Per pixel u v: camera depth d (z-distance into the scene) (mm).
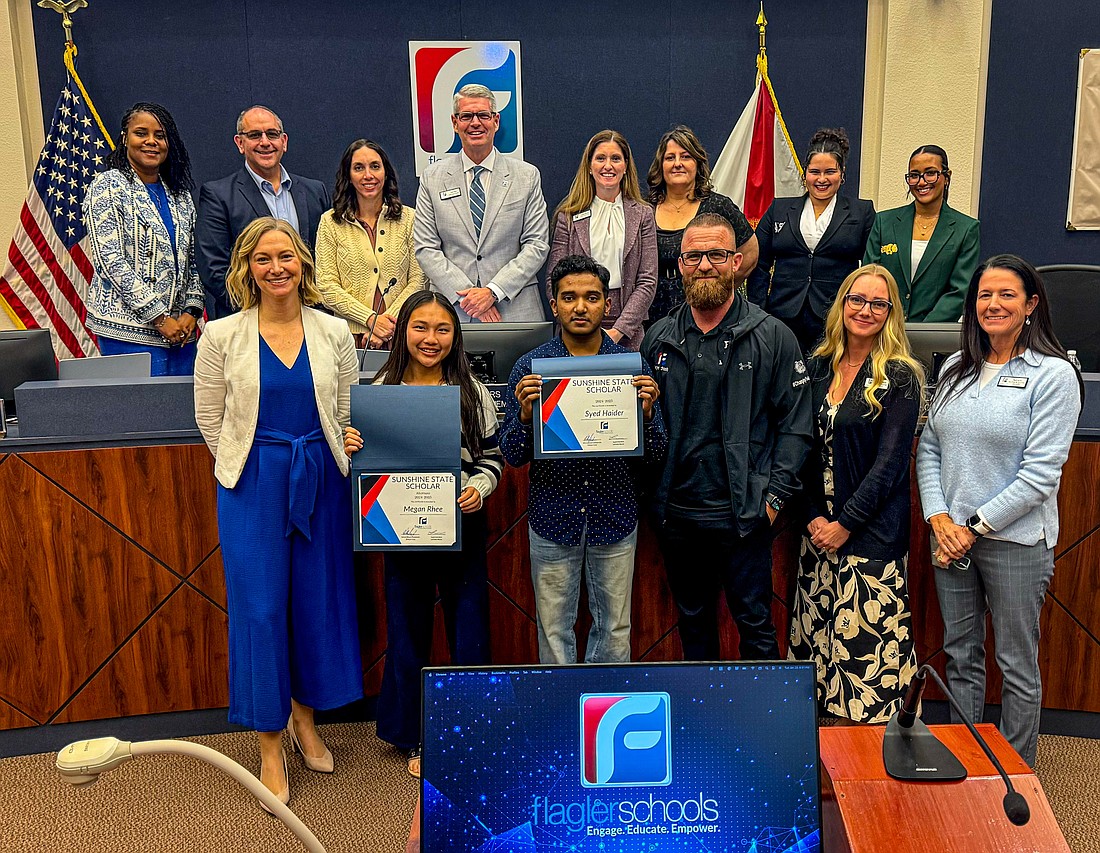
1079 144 5211
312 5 5035
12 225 5008
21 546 2797
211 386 2512
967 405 2486
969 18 5074
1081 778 2734
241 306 2561
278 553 2564
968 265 3801
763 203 5125
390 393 2486
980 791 1506
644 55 5211
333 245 3857
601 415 2414
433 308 2541
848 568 2631
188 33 5000
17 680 2863
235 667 2613
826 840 1565
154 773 2830
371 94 5148
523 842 1300
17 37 4895
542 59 5188
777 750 1316
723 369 2520
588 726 1317
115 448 2816
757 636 2670
